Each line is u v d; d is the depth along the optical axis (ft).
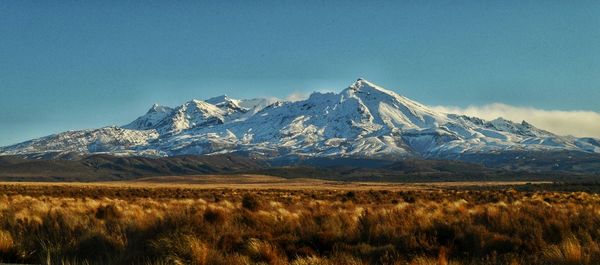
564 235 58.90
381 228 61.62
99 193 236.43
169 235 54.44
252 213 74.08
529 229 60.95
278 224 68.03
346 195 213.25
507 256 52.44
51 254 55.67
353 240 59.57
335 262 49.85
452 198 183.52
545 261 50.70
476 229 60.03
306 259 51.72
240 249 55.26
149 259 51.62
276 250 54.75
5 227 66.64
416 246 56.39
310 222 67.05
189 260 49.83
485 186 497.46
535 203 138.51
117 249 56.44
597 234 60.03
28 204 112.78
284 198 184.96
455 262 49.65
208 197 215.10
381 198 189.06
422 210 88.43
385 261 51.80
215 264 50.08
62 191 257.55
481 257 54.39
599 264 48.44
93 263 52.90
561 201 149.69
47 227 65.10
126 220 70.69
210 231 58.49
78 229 64.75
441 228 61.11
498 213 69.51
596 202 144.56
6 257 55.01
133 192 254.06
